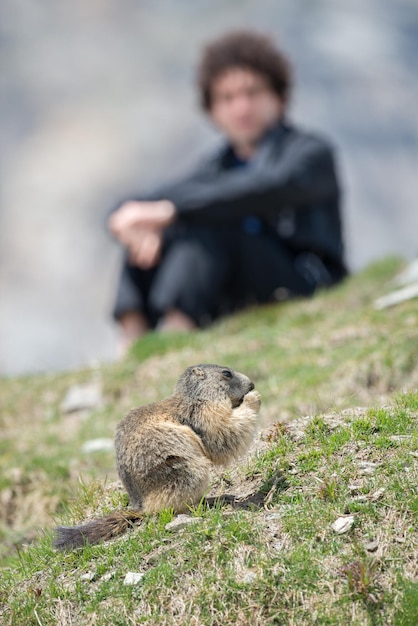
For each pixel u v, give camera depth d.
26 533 18.31
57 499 19.91
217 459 13.96
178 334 27.80
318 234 30.67
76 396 26.14
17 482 20.72
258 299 30.14
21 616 12.62
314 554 12.27
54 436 23.59
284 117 32.38
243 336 26.61
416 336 22.08
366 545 12.34
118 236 29.80
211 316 29.84
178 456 13.55
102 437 22.89
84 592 12.68
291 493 13.56
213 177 30.12
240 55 30.59
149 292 30.94
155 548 12.98
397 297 25.59
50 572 13.38
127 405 24.52
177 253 29.53
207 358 25.56
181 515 13.45
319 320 26.59
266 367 23.67
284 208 29.80
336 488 13.34
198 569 12.40
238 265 29.88
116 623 12.02
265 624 11.63
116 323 31.38
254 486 14.09
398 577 11.77
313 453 14.16
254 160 30.39
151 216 29.30
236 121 30.91
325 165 30.52
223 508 13.65
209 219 29.34
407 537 12.38
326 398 20.58
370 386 21.22
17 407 26.62
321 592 11.81
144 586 12.34
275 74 31.00
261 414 20.50
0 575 14.23
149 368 26.25
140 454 13.70
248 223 30.19
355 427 14.51
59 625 12.31
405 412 14.76
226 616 11.78
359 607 11.55
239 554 12.46
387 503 12.91
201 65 31.62
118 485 15.76
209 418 13.91
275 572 12.10
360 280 31.28
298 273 30.59
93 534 13.59
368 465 13.70
